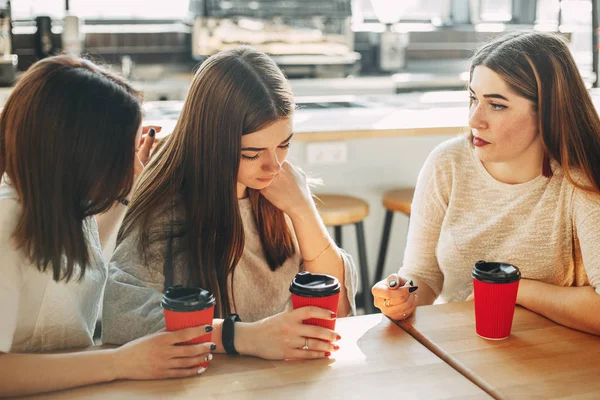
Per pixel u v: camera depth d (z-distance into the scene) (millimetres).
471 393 1037
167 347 1071
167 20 4203
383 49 4520
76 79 1044
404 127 2859
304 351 1134
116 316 1246
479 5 4785
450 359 1155
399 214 3207
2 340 1045
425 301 1683
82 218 1086
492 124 1429
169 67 4234
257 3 3949
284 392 1035
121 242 1342
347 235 3180
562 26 3619
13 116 1039
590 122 1438
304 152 2898
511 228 1552
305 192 1504
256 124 1273
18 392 1029
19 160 1038
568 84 1409
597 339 1246
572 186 1463
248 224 1485
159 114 2982
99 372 1059
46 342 1210
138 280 1289
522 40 1420
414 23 4766
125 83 1116
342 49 4137
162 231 1336
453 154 1644
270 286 1505
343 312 1532
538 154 1492
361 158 3062
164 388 1046
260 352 1141
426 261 1701
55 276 1087
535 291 1370
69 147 1036
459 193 1623
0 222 1062
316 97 3951
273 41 3996
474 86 1438
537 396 1035
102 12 4070
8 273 1061
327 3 4070
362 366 1121
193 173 1328
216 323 1185
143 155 1514
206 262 1349
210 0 3891
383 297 1299
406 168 3148
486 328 1226
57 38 3764
